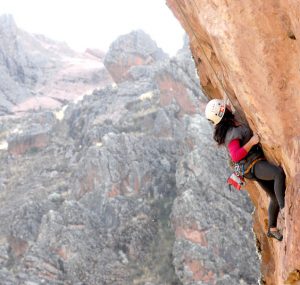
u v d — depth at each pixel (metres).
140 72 121.00
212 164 77.88
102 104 112.06
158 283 70.88
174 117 95.12
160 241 77.00
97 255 76.06
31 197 93.19
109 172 86.38
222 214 73.19
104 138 90.69
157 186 85.62
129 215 81.12
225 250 70.38
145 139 91.56
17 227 82.12
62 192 92.88
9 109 150.62
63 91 162.75
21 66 164.88
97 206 83.38
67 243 75.88
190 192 74.75
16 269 76.12
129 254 76.44
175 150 91.06
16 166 107.56
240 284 67.69
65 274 73.94
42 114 121.88
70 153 106.12
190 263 68.94
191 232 71.69
